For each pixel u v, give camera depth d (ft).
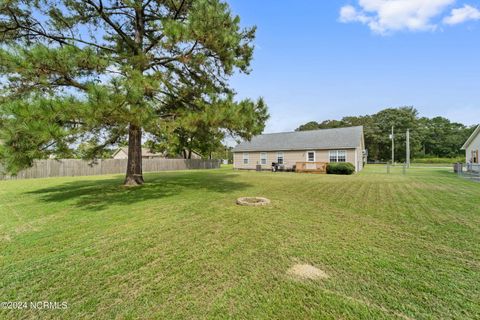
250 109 20.70
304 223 13.64
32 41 20.76
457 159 120.47
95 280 7.54
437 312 5.92
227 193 24.52
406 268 8.20
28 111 13.21
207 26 18.51
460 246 10.12
